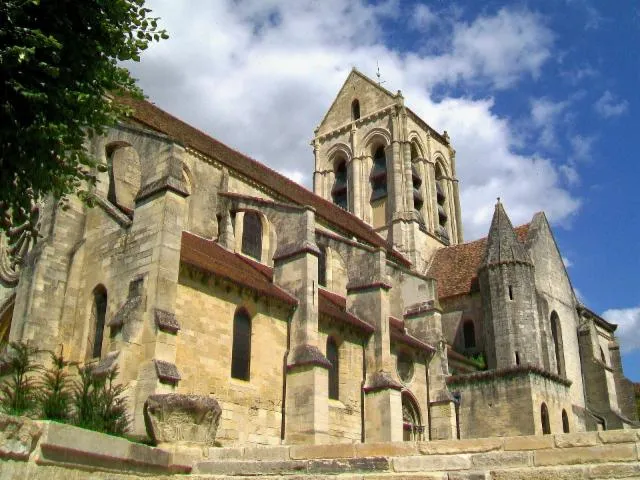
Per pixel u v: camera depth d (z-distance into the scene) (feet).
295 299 99.04
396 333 125.80
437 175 232.12
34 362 78.95
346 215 175.22
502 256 150.61
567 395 136.15
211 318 85.61
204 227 112.06
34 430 33.88
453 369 140.56
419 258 194.08
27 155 52.49
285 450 49.88
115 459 41.04
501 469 40.37
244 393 87.76
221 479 48.24
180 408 52.06
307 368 92.68
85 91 54.34
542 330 147.33
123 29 55.88
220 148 134.00
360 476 43.62
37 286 83.41
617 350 181.16
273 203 108.47
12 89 50.19
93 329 84.38
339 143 226.38
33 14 50.49
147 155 88.63
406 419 122.83
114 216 87.45
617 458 38.14
